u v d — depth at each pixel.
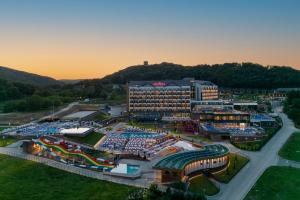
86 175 129.88
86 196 112.62
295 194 119.19
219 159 141.62
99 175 129.62
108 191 114.75
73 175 130.38
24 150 165.75
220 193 117.69
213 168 139.25
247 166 151.62
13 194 116.75
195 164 133.62
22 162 147.38
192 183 122.75
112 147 182.25
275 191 120.50
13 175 133.25
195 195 103.44
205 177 131.00
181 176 119.75
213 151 150.12
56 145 166.75
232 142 199.62
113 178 126.06
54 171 135.00
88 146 184.12
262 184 126.62
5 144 184.62
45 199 112.38
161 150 174.50
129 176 125.81
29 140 180.12
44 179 128.50
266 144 197.38
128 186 117.50
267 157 167.50
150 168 141.00
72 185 121.81
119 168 134.62
